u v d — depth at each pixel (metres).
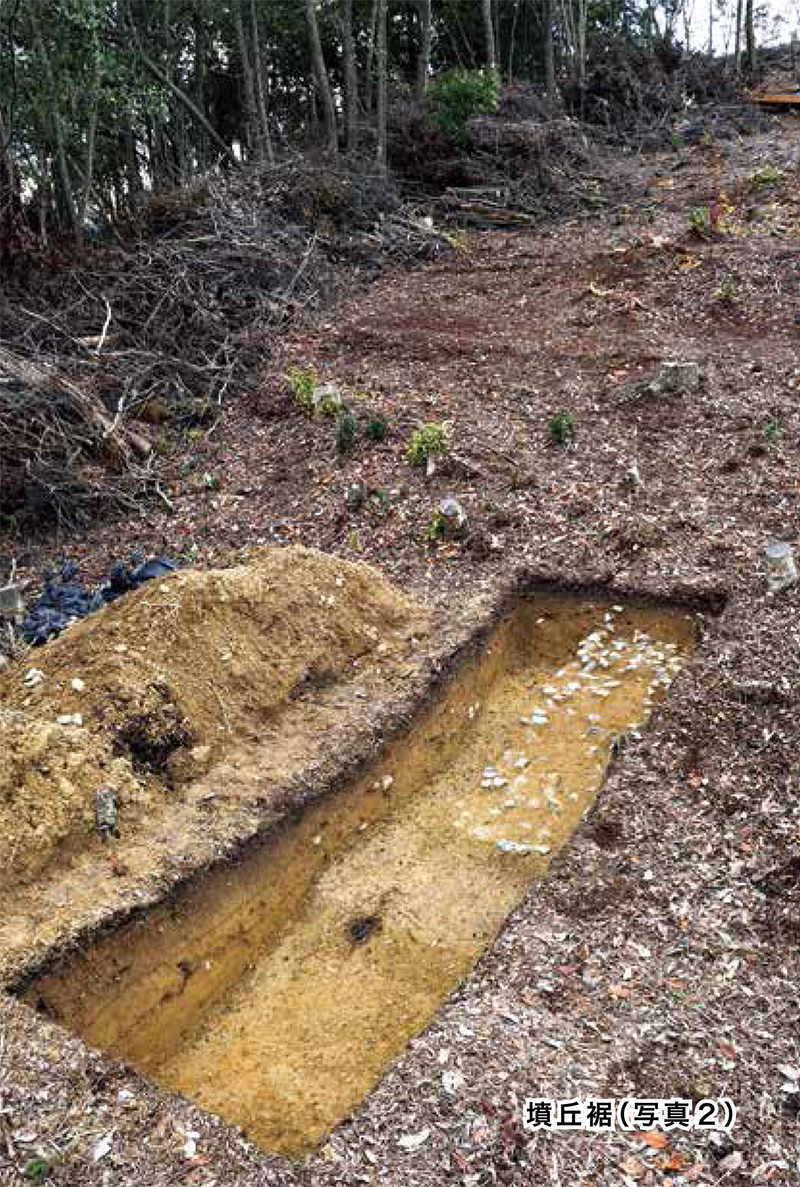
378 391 12.45
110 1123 4.49
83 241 16.44
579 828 6.20
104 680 6.57
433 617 8.23
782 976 5.13
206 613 7.12
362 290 16.94
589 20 34.97
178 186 23.11
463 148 22.47
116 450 11.20
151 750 6.43
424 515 9.82
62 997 5.22
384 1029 5.54
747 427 10.89
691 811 6.21
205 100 31.83
